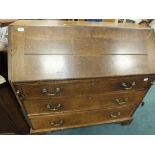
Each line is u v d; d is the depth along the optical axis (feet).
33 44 3.46
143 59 3.85
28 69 3.36
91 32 3.74
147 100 6.55
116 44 3.80
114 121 5.34
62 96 3.96
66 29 3.65
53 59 3.48
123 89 4.15
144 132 5.57
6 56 3.60
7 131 4.97
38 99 3.89
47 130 5.07
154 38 4.02
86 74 3.54
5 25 3.88
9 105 4.14
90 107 4.57
